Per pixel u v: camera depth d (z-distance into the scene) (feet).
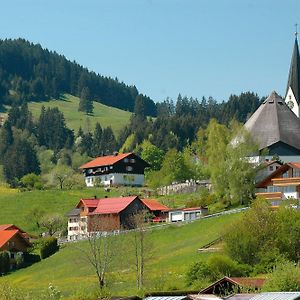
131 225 599.57
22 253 560.61
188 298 282.77
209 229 492.95
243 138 595.06
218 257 369.71
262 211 406.00
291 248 394.52
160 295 317.63
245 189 564.30
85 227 630.74
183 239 492.95
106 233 522.06
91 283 415.03
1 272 538.06
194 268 367.04
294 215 407.64
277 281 301.02
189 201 642.22
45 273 506.07
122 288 384.68
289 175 549.13
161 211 615.98
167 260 448.65
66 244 559.79
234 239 393.09
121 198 625.00
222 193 578.25
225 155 581.12
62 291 397.80
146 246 449.48
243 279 311.68
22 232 627.05
